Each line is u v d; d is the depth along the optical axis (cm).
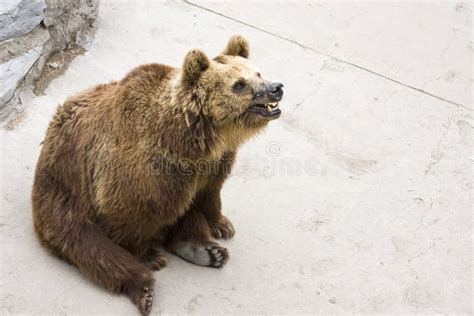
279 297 651
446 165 813
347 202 756
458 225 743
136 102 601
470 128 866
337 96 885
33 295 622
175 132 588
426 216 750
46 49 848
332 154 812
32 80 826
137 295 620
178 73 609
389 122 862
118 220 621
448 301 666
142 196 602
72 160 633
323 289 664
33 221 669
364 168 800
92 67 867
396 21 1002
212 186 656
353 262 693
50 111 805
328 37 966
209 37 935
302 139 825
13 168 737
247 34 949
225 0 993
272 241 706
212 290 649
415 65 942
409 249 712
